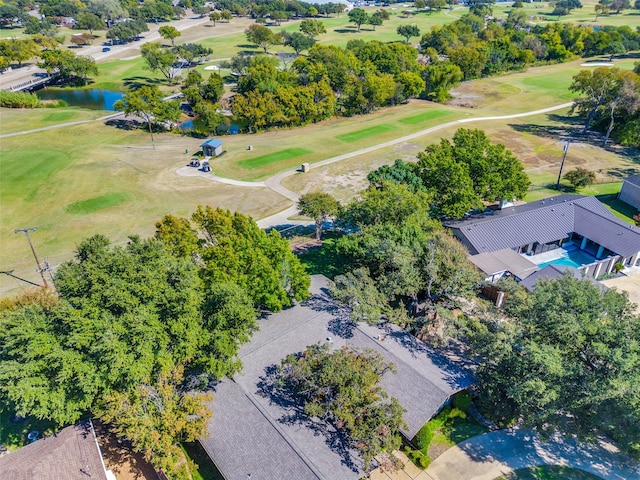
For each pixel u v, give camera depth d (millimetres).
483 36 182250
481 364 34719
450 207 54938
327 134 104375
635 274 53469
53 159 88625
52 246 60062
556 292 33188
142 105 102875
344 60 130500
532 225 56812
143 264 32688
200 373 33906
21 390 27062
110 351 27500
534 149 93250
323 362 30828
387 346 36844
